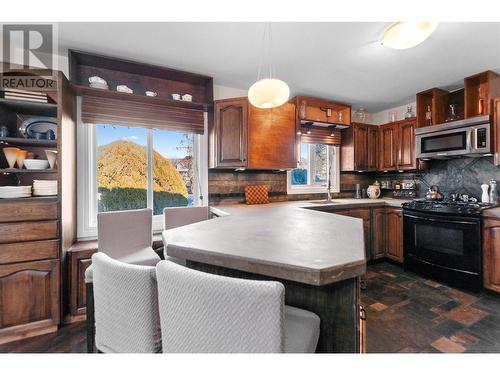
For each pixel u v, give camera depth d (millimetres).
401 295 2359
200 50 2174
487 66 2467
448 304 2176
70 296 1958
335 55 2256
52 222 1835
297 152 3109
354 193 4031
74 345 1689
